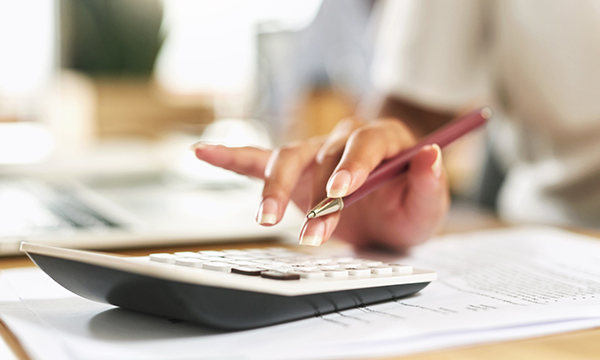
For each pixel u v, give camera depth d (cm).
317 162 43
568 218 83
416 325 26
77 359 21
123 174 104
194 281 23
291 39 202
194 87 230
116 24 186
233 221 60
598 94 79
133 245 49
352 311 29
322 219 34
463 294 33
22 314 28
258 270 28
